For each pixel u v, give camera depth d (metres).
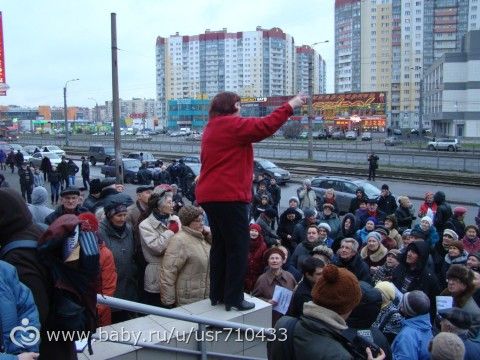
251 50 141.88
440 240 8.52
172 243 3.89
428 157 38.56
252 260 6.14
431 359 3.26
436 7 121.25
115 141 16.98
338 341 2.38
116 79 16.66
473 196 24.14
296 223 9.51
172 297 3.87
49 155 34.72
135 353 3.00
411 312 3.95
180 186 22.92
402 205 11.45
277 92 147.00
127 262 4.66
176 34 147.25
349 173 33.19
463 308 4.59
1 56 22.41
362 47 129.38
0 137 77.75
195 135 90.38
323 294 2.41
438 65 88.06
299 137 73.94
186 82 147.12
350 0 129.88
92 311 2.41
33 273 2.19
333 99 82.19
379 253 7.02
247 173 3.39
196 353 3.21
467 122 80.31
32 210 6.64
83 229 2.38
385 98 78.56
